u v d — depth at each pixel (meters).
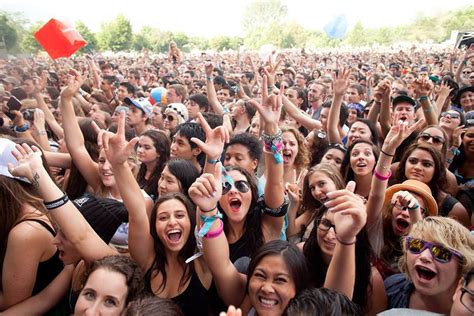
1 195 2.43
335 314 1.92
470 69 12.21
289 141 4.32
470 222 3.70
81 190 3.83
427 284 2.27
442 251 2.22
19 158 2.42
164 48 70.62
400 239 2.88
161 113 7.07
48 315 2.59
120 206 3.00
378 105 6.07
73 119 3.72
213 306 2.66
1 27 14.44
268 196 3.07
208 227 2.36
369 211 3.09
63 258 2.50
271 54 5.73
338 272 2.22
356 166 3.99
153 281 2.61
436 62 17.95
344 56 31.91
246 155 3.91
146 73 15.86
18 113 5.41
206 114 5.15
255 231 3.14
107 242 2.87
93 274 2.23
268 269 2.24
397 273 2.91
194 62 25.17
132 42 57.31
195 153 4.45
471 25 60.69
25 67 11.62
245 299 2.50
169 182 3.46
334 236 2.57
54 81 11.11
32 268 2.43
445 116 5.32
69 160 4.12
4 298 2.49
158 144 4.32
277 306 2.22
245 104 6.34
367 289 2.54
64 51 4.51
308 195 3.56
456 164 4.64
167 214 2.60
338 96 5.19
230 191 3.03
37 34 4.50
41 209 2.56
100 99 8.45
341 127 6.16
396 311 2.29
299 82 11.31
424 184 3.41
